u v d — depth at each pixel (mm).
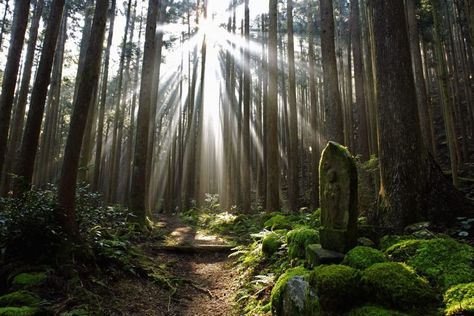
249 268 6660
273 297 4391
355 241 4344
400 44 5754
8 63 9344
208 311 5609
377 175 10055
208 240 10477
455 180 9914
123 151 35281
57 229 5527
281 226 8203
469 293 2791
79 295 4793
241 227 12305
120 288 5703
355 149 18641
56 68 23328
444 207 5137
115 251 6531
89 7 19859
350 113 18641
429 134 11656
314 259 4371
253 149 27703
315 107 17266
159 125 36375
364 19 17328
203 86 23641
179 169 27703
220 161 34156
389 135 5594
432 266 3336
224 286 6695
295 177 16375
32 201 5738
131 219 10875
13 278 4883
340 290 3281
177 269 7715
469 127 18922
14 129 15094
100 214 7750
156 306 5516
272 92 12945
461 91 23250
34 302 4230
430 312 2816
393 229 5145
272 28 13469
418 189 5273
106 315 4707
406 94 5598
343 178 4426
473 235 4496
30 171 7375
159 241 9867
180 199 27141
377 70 5926
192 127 24766
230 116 23500
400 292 2977
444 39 20422
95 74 6473
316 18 26531
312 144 15734
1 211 6000
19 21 9539
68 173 5984
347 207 4320
